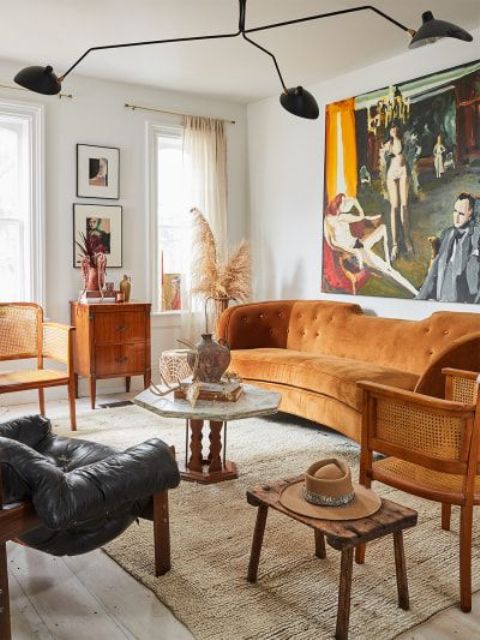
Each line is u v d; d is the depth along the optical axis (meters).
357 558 2.35
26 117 5.00
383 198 4.77
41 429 2.64
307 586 2.20
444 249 4.33
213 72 5.12
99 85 5.33
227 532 2.65
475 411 2.03
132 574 2.28
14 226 5.17
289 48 4.51
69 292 5.31
